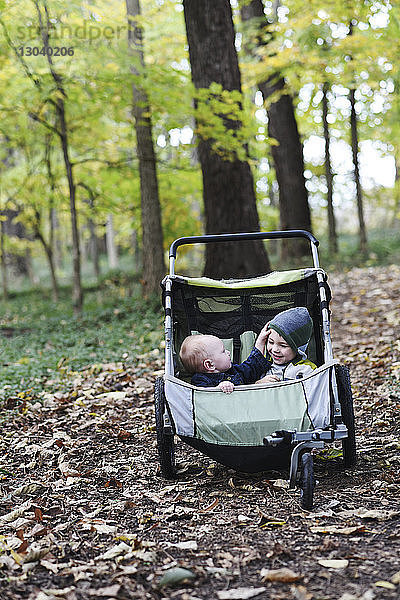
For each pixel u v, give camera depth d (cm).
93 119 1317
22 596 305
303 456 397
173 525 389
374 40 1303
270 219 2152
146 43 1490
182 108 1098
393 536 346
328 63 1372
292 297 573
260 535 363
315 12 1277
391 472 455
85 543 367
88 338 1095
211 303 579
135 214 1569
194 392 437
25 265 2733
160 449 467
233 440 420
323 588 297
